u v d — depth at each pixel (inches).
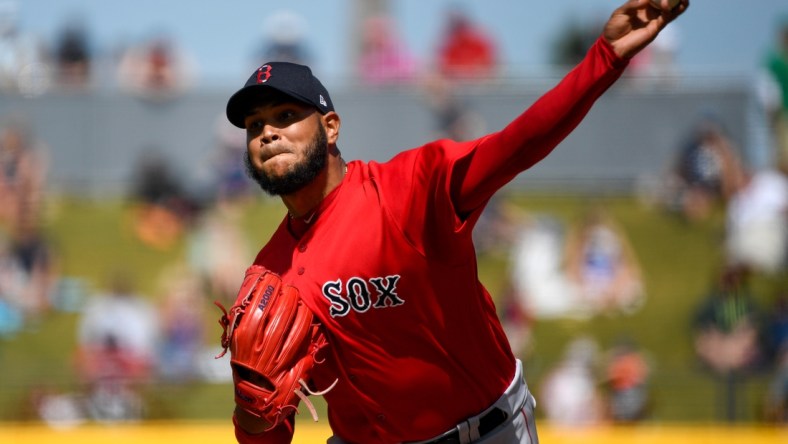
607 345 1398.9
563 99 381.1
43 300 1440.7
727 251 1498.5
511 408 477.7
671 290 1472.7
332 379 453.4
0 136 1566.2
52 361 1353.3
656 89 1588.3
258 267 446.3
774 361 1355.8
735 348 1374.3
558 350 1397.6
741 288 1427.2
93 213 1545.3
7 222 1517.0
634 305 1464.1
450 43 1734.7
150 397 1285.7
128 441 1055.0
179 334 1387.8
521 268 1491.1
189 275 1478.8
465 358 451.8
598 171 1585.9
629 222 1540.4
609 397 1273.4
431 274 426.3
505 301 1446.9
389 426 463.5
